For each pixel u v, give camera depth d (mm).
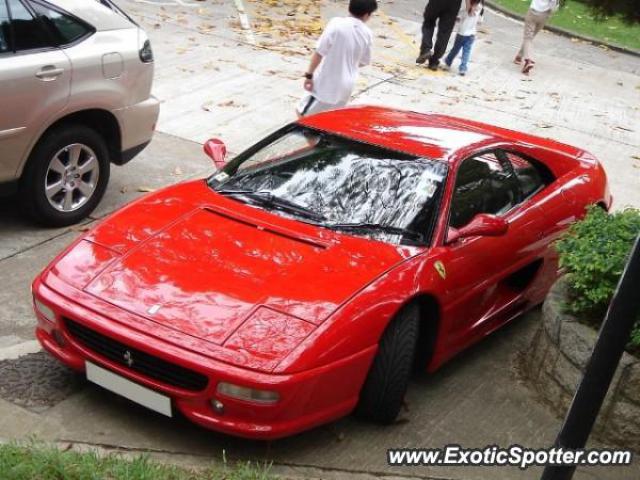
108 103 6320
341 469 3990
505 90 11820
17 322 5023
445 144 5180
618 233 4691
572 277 4859
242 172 5113
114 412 4195
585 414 3227
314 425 3865
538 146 5906
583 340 4520
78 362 4035
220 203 4777
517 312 5547
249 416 3668
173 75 10297
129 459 3795
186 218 4582
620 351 3104
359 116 5551
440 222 4691
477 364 5199
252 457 3973
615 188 8727
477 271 4789
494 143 5441
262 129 8953
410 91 11102
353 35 7504
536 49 14875
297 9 14656
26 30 5777
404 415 4531
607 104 11875
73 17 6094
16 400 4203
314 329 3793
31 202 6078
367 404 4211
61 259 4262
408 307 4246
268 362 3631
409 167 4922
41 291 4078
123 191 7113
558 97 11859
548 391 4797
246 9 14094
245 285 4016
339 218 4648
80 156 6367
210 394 3656
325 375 3742
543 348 4898
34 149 5965
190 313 3838
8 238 6074
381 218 4656
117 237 4391
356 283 4113
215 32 12430
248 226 4535
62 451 3688
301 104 7824
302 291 4008
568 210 5762
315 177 4918
